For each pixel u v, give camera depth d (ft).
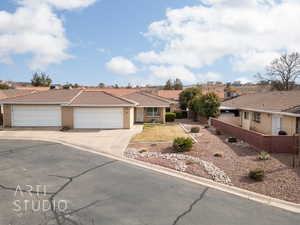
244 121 83.46
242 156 38.83
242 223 18.98
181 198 23.73
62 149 46.19
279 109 54.75
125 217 19.77
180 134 64.34
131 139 56.75
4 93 106.73
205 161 36.19
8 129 71.77
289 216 20.27
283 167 32.35
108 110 75.10
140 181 28.53
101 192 25.02
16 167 33.73
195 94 122.52
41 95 81.66
